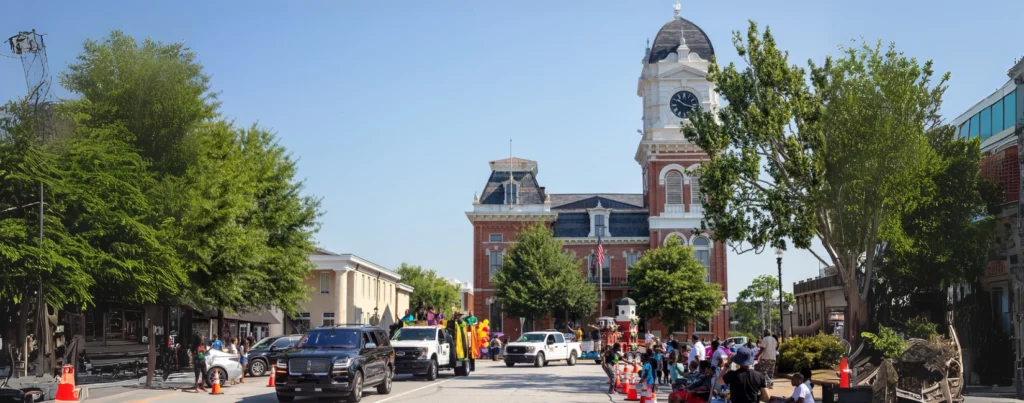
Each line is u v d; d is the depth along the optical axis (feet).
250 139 137.49
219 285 119.96
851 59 110.01
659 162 272.51
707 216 122.93
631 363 112.47
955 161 108.68
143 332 123.54
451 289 444.96
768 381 62.59
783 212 116.78
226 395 91.76
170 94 108.99
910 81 107.14
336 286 218.59
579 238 282.36
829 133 112.06
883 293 119.75
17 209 87.51
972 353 103.45
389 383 93.04
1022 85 97.25
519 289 251.80
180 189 106.93
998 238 108.68
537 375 132.05
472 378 122.83
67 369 79.77
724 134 121.29
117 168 97.04
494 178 289.74
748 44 120.26
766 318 456.45
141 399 86.43
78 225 92.17
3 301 92.63
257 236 123.75
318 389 78.69
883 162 106.01
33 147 88.38
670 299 243.60
